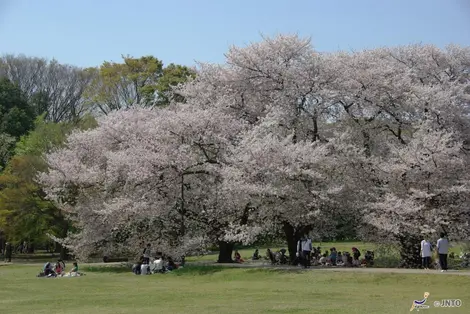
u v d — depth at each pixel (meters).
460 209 29.14
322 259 29.64
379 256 32.72
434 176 29.00
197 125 30.95
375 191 30.83
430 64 36.69
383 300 17.11
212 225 31.86
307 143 28.98
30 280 26.44
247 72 33.50
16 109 61.25
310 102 32.84
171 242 31.67
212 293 19.95
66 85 72.31
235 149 29.17
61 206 34.22
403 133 35.31
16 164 43.62
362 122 33.88
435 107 31.61
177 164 30.19
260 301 17.45
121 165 30.67
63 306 17.27
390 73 34.22
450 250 41.88
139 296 19.56
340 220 33.09
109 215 30.98
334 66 33.16
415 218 28.16
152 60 63.44
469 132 33.00
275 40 33.88
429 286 20.11
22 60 72.12
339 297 18.03
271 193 27.28
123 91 63.22
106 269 31.83
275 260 31.30
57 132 49.72
